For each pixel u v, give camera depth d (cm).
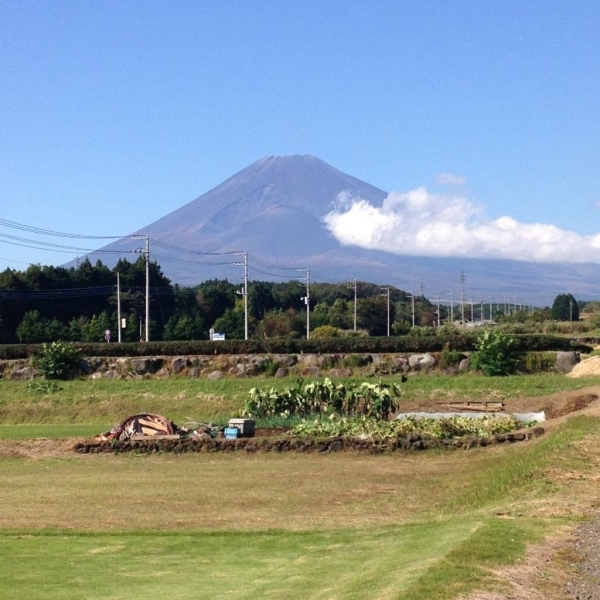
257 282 12962
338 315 10262
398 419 2619
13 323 8025
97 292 8725
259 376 4006
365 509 1666
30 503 1781
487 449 2298
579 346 3950
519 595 948
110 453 2477
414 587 941
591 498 1533
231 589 1063
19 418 3469
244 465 2239
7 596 1050
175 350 4253
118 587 1091
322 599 955
